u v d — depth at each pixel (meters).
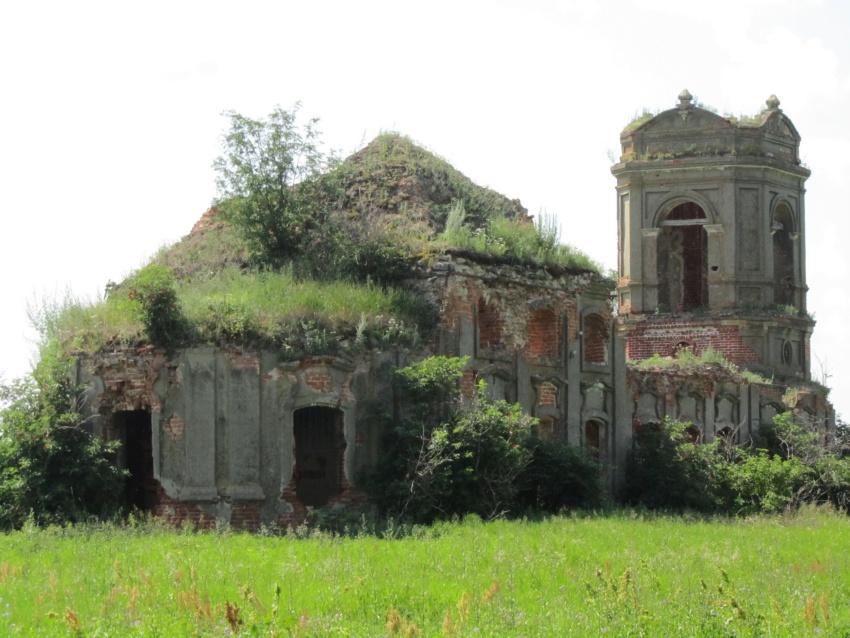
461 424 28.33
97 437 28.08
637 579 17.64
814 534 26.47
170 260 33.66
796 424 42.56
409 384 28.78
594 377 36.38
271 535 25.86
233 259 33.34
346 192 36.06
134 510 27.83
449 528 25.52
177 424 27.92
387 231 33.22
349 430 28.70
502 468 28.69
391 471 28.30
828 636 14.38
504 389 32.97
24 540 22.42
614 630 14.42
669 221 48.59
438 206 35.69
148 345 28.17
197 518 27.61
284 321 28.84
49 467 27.25
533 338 35.38
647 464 37.09
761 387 43.91
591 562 19.97
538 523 27.11
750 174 48.12
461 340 31.53
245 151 33.34
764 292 48.00
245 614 14.57
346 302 29.89
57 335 29.92
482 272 32.31
